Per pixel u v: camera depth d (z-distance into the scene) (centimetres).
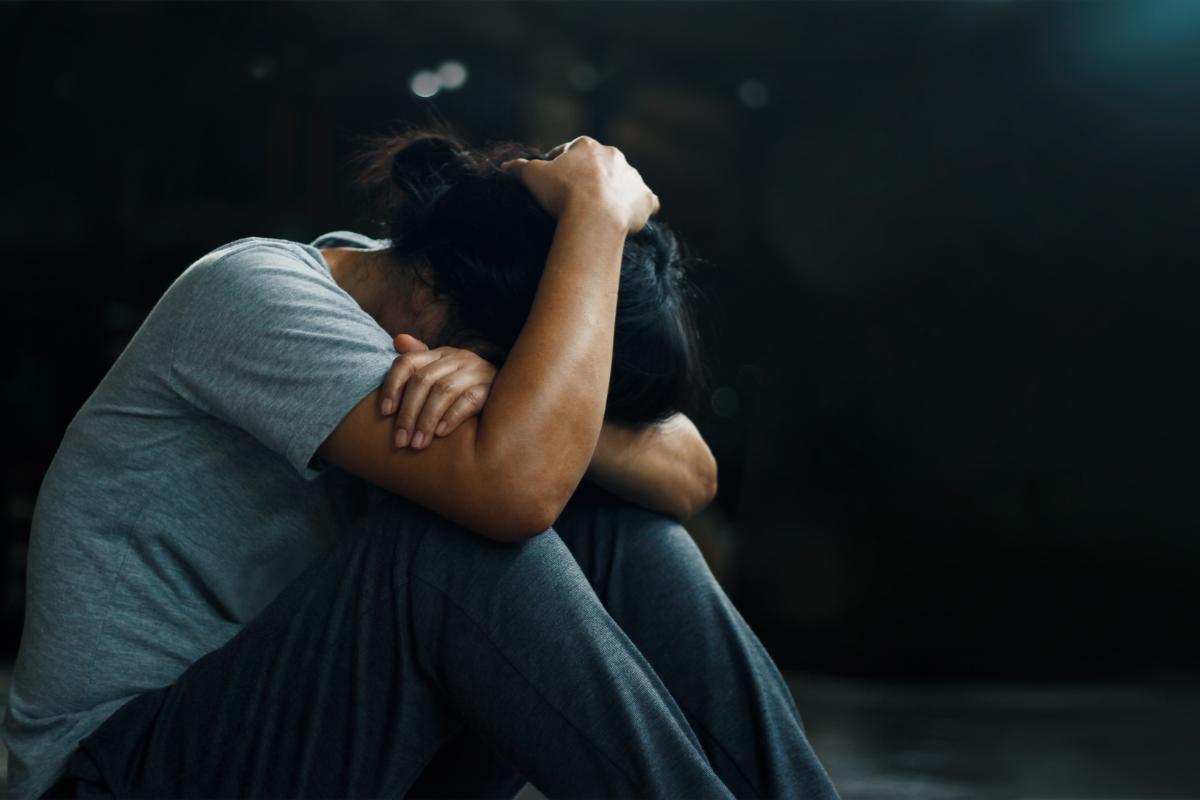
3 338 1289
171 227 1323
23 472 1120
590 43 1286
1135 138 1180
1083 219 1235
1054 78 1208
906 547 1304
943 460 1318
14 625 872
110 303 1318
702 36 1266
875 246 1359
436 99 1310
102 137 1302
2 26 1234
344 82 1306
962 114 1276
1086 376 1253
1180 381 1199
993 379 1302
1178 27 1103
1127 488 1220
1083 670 943
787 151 1402
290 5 1223
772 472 1431
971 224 1299
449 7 1223
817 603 1295
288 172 1312
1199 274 1176
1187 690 710
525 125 1325
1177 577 1161
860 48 1281
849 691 703
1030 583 1209
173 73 1281
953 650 1088
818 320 1423
